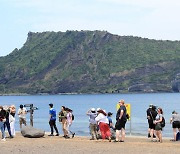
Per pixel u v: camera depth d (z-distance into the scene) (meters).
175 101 154.00
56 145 21.22
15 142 22.69
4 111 23.77
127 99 189.38
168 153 18.16
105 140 23.61
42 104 152.25
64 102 168.75
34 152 18.62
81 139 24.84
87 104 143.75
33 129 26.19
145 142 23.03
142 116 75.56
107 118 23.66
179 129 24.67
